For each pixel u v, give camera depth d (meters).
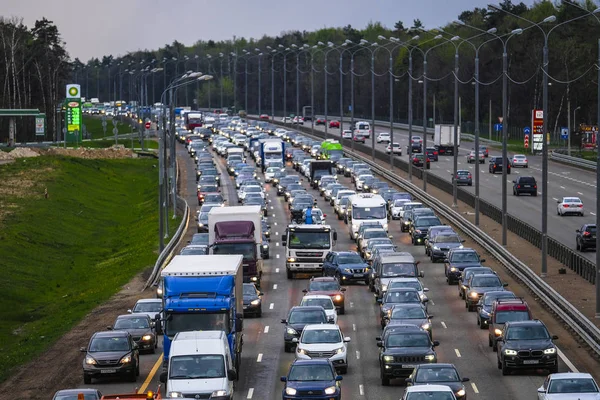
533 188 156.25
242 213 91.44
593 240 106.50
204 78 120.56
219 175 194.25
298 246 98.19
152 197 183.38
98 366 59.03
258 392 56.75
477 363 63.28
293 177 171.00
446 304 84.56
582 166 197.88
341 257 96.75
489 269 87.31
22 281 112.06
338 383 53.31
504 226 108.25
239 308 62.62
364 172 175.25
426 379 50.84
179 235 126.06
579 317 70.31
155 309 75.06
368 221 119.69
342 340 61.97
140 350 67.94
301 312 68.81
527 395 54.72
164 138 127.06
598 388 47.94
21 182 180.12
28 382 62.53
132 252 124.88
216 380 50.81
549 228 124.56
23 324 90.94
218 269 59.53
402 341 59.00
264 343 70.69
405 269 86.44
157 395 42.16
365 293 91.06
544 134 90.50
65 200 170.00
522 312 67.12
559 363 62.88
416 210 126.19
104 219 164.88
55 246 135.38
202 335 53.62
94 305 92.19
